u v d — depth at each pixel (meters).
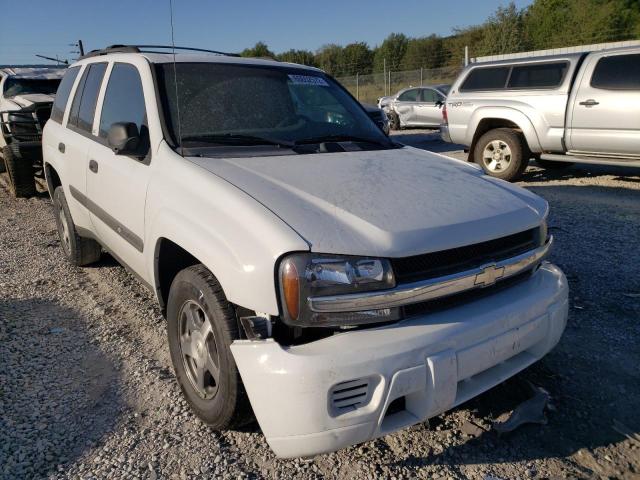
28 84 9.80
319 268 2.12
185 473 2.45
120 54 3.98
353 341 2.13
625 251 5.25
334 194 2.54
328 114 3.82
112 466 2.49
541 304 2.59
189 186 2.72
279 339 2.23
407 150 3.67
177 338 2.85
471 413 2.87
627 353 3.42
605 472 2.46
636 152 7.68
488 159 9.18
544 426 2.77
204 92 3.42
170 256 3.02
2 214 7.52
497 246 2.52
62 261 5.38
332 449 2.13
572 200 7.51
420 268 2.28
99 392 3.08
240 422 2.53
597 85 7.85
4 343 3.65
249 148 3.17
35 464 2.50
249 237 2.26
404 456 2.56
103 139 3.88
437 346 2.21
